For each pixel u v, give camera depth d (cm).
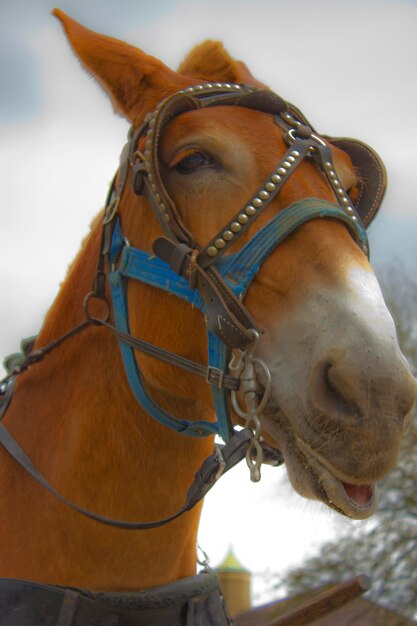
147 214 265
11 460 289
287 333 228
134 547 270
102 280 280
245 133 250
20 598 260
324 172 250
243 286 235
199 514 290
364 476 214
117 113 282
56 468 279
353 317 218
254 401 233
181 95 255
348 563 1456
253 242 237
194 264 244
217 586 287
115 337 279
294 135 254
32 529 278
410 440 1291
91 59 276
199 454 279
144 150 263
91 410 278
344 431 216
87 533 271
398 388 212
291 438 232
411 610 1443
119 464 273
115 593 265
